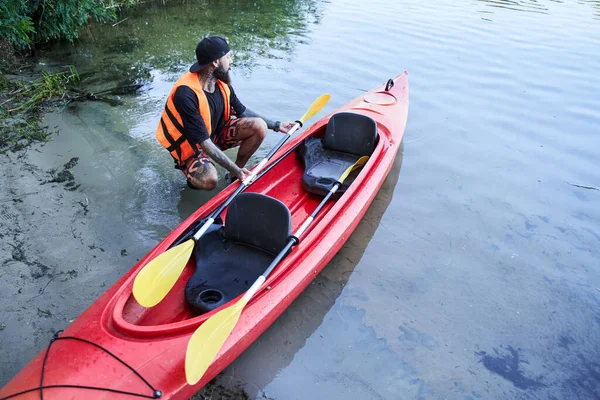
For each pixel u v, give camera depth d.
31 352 2.35
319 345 2.62
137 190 3.67
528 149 4.80
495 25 8.38
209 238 2.79
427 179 4.26
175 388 1.99
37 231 3.12
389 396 2.38
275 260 2.54
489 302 3.03
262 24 7.95
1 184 3.51
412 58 6.77
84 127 4.48
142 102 5.09
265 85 5.69
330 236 2.97
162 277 2.41
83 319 2.24
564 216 3.90
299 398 2.32
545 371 2.61
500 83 6.16
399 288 3.07
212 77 3.37
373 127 3.85
